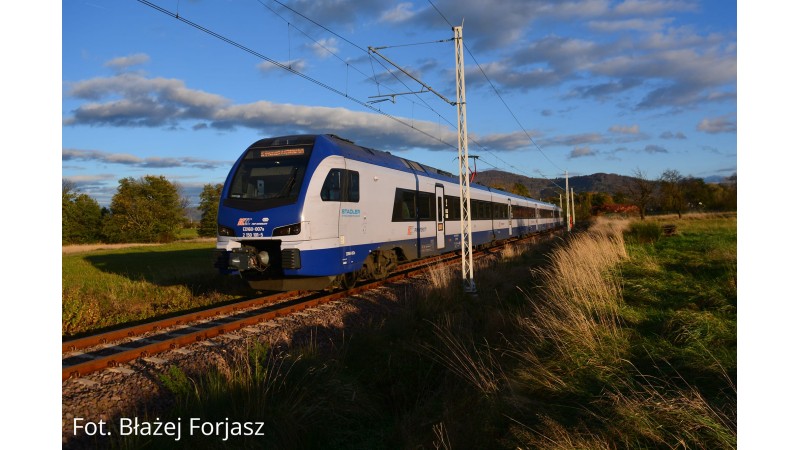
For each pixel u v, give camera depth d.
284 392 5.60
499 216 27.41
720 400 4.56
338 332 8.46
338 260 10.91
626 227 24.73
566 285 9.68
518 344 7.24
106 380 5.78
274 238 10.09
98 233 65.38
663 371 5.50
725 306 7.73
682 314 7.12
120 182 65.75
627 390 5.00
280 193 10.41
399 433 5.38
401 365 6.98
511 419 4.77
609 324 7.21
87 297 11.17
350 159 11.77
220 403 5.09
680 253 16.09
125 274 16.89
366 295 11.58
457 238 19.09
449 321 8.46
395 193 13.92
